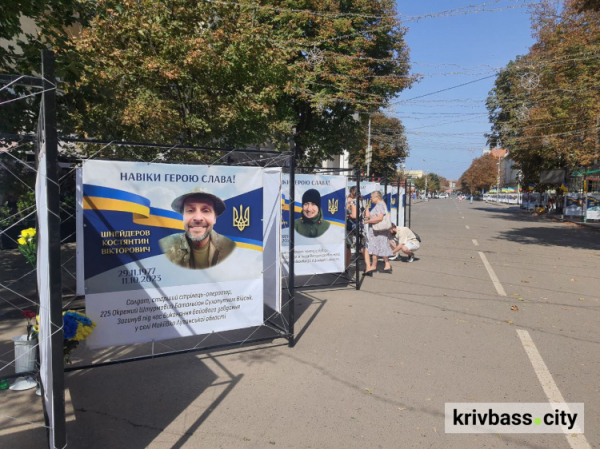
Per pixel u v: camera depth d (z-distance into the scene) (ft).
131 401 12.92
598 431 11.45
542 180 116.47
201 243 15.51
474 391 13.60
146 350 17.08
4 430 11.26
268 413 12.23
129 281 14.32
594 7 51.08
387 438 11.04
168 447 10.59
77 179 19.27
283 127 39.45
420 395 13.34
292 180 17.26
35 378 13.73
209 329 15.93
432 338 18.47
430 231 67.67
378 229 31.40
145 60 26.94
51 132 7.98
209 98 30.04
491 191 334.03
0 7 19.20
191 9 28.07
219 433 11.21
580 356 16.46
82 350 16.93
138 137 27.91
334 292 26.68
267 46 32.89
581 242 54.70
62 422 8.38
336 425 11.63
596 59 65.51
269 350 17.07
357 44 55.26
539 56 74.90
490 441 10.98
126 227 14.16
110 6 24.89
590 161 78.13
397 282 29.55
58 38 21.86
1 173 19.40
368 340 18.20
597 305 23.82
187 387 13.88
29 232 19.43
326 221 26.35
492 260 39.22
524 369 15.26
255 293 16.70
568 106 71.10
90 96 23.21
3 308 21.16
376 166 137.69
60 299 8.26
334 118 63.31
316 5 52.65
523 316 21.68
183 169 15.06
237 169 16.05
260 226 16.63
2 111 19.02
